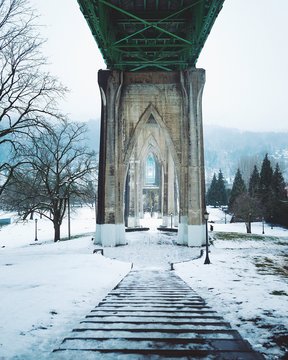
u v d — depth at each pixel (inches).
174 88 1096.2
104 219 1050.7
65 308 227.1
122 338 140.4
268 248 1052.5
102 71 1078.4
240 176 2915.8
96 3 780.0
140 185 2484.0
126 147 1093.1
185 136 1077.1
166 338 140.1
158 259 827.4
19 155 781.9
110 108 1073.5
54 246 1049.5
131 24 1037.8
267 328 181.2
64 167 1188.5
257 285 362.3
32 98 747.4
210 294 304.0
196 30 925.8
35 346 150.4
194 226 1036.5
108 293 304.7
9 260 626.2
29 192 1064.2
